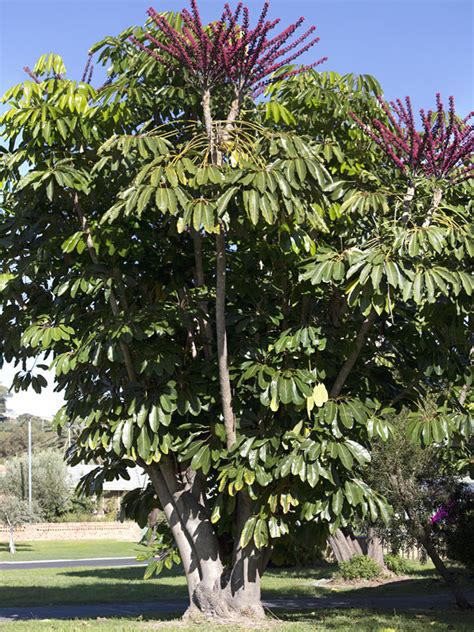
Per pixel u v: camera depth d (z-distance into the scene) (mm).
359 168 10039
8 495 44875
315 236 9938
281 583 21516
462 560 15477
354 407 9500
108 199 9852
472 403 11117
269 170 8180
